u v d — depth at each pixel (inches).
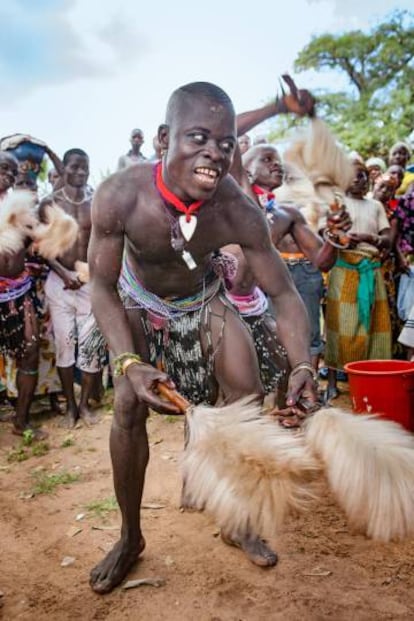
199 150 88.4
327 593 104.0
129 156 320.2
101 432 195.5
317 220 167.6
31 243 194.7
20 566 118.0
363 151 668.7
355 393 170.9
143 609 102.3
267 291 107.0
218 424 77.6
